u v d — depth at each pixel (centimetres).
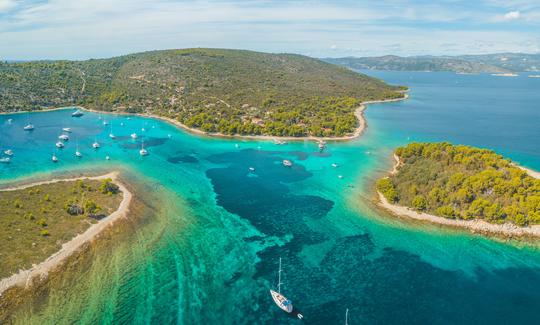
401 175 16450
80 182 15112
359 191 15875
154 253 11038
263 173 18100
